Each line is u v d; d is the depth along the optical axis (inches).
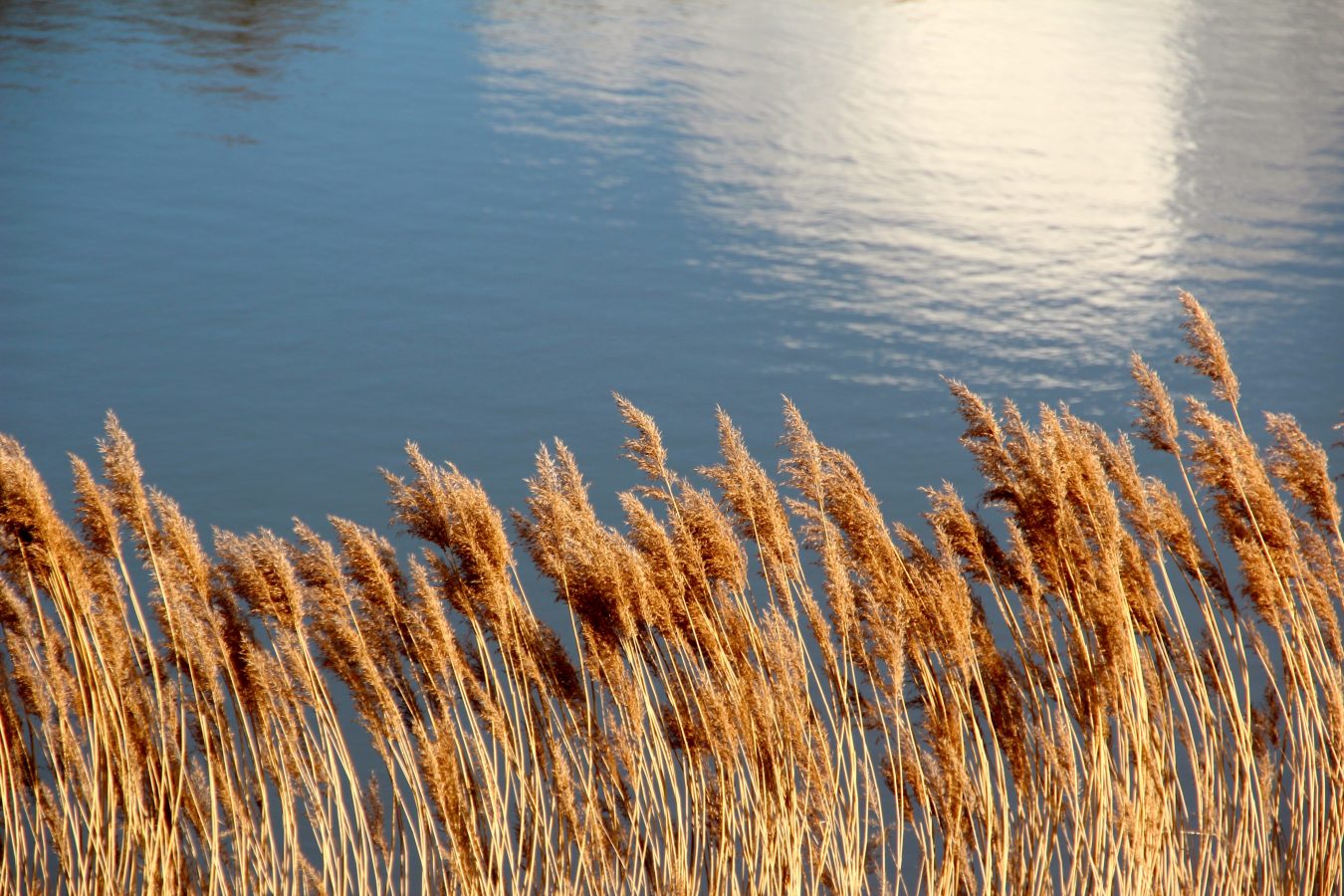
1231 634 189.9
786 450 531.8
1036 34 1304.1
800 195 854.5
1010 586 187.5
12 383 556.1
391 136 938.1
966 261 750.5
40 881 175.2
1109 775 181.0
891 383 597.3
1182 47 1264.8
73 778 171.2
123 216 765.3
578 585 171.8
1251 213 840.3
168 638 169.3
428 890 182.4
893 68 1170.6
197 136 917.8
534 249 750.5
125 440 164.4
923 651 180.9
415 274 706.8
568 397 573.6
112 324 622.5
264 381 572.7
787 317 669.9
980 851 182.7
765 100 1062.4
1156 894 185.5
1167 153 958.4
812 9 1376.7
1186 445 503.8
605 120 991.6
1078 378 611.2
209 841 173.0
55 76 1035.3
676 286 705.6
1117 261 755.4
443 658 168.7
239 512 469.4
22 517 158.2
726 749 175.0
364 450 518.9
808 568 357.4
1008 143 975.6
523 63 1131.3
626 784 179.2
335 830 213.6
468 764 175.2
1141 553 188.4
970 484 502.9
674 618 174.6
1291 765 186.9
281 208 794.2
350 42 1178.6
